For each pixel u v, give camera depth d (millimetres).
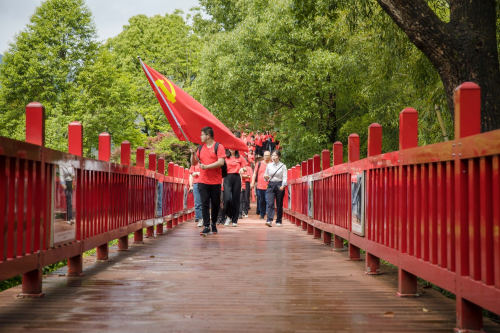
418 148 3734
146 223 8602
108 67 42875
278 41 23016
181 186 13453
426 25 7172
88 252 8781
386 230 4633
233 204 12039
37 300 3979
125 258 6551
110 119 41406
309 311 3645
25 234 3715
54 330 3121
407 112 4180
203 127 10414
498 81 7168
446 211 3307
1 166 3293
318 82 22625
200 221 12164
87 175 5316
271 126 26625
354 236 5988
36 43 43750
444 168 3336
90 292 4309
